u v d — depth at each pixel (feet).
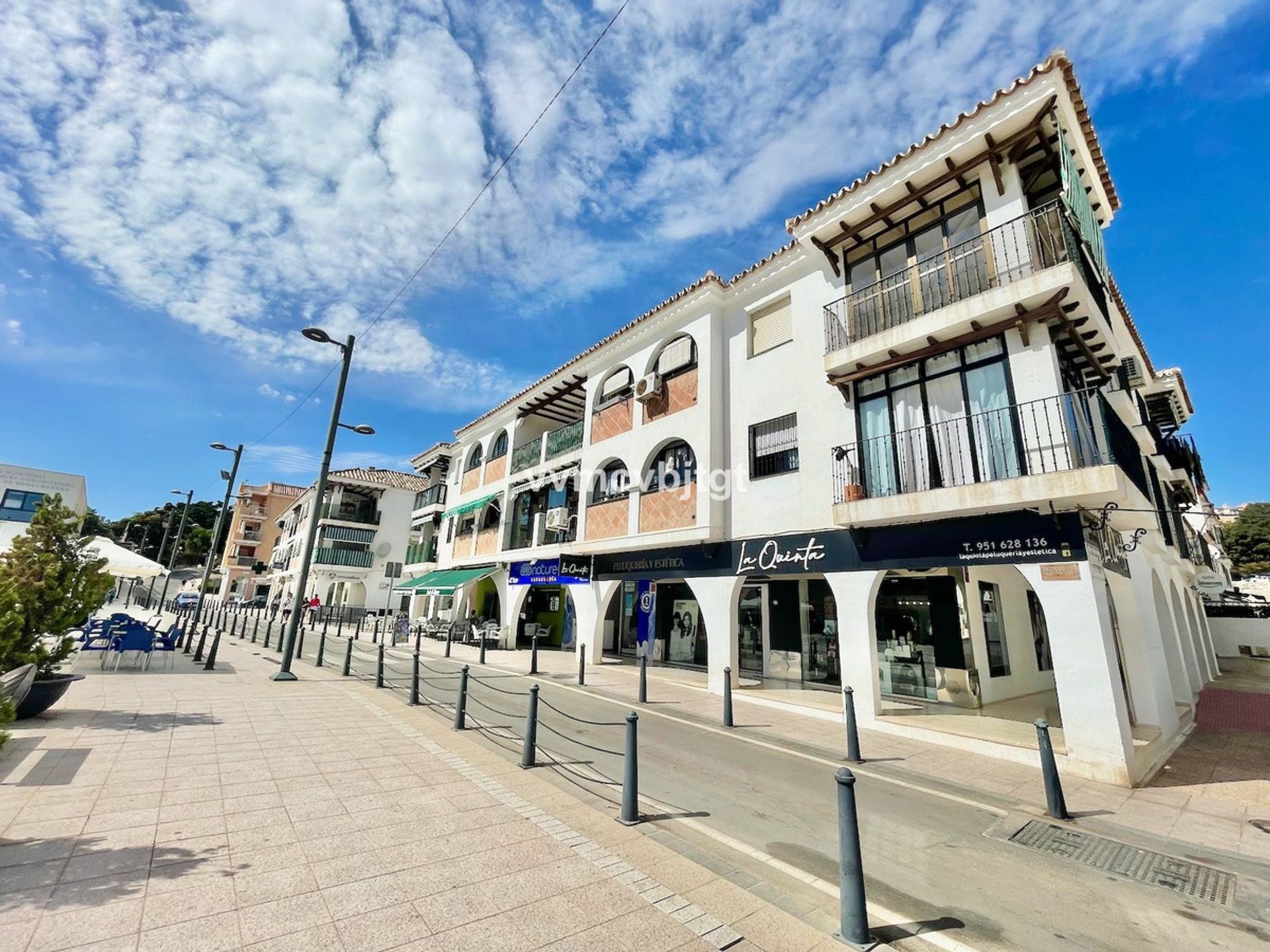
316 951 9.61
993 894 14.24
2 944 9.11
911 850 16.61
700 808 18.75
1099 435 31.91
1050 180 32.58
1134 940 12.46
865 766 25.18
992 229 30.19
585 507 59.11
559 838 15.12
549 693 39.93
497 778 19.77
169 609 138.62
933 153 32.86
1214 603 103.50
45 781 16.56
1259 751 30.63
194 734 22.75
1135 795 22.57
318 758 20.63
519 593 70.64
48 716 24.00
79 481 84.28
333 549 121.90
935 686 39.52
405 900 11.50
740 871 14.23
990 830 18.53
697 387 48.47
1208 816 20.30
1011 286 28.73
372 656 57.88
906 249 36.45
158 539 196.95
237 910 10.69
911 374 34.53
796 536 38.99
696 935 10.96
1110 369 34.65
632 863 13.97
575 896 12.14
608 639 71.41
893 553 33.14
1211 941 12.55
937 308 33.32
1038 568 27.30
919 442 33.27
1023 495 26.81
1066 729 25.39
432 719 28.48
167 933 9.80
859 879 11.49
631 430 54.70
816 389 39.96
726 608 43.39
